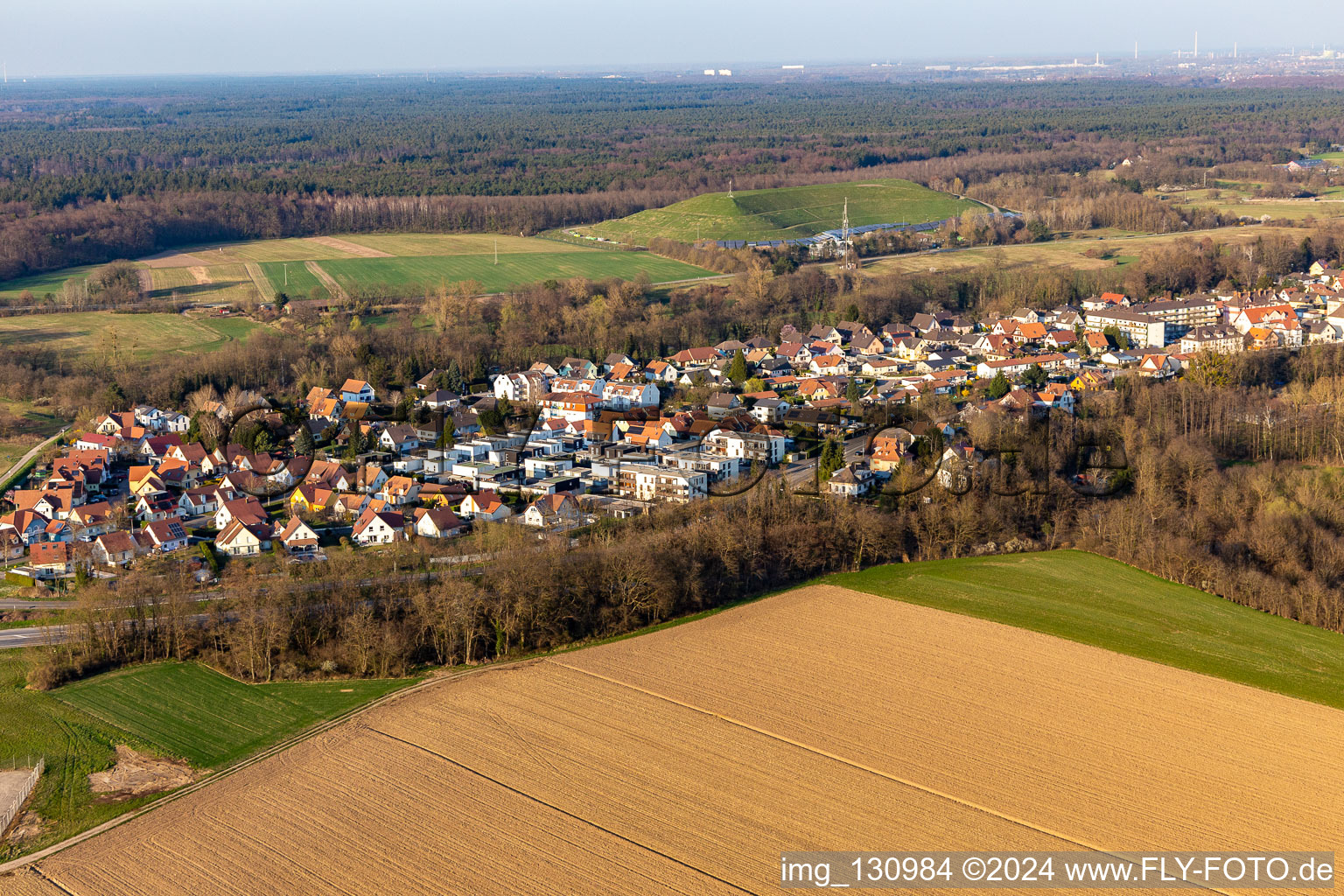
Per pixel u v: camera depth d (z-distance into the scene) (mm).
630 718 128625
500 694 136125
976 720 127625
